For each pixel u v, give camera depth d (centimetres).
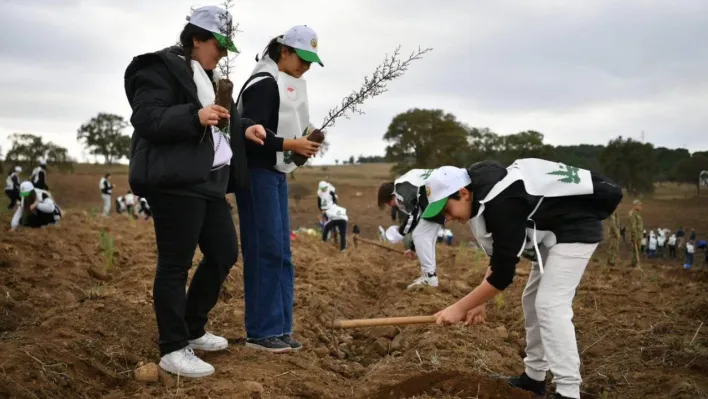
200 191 407
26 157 6631
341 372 492
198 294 460
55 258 816
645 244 2845
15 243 862
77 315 504
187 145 395
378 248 1452
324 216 1714
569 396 392
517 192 388
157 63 397
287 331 503
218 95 398
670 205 4816
